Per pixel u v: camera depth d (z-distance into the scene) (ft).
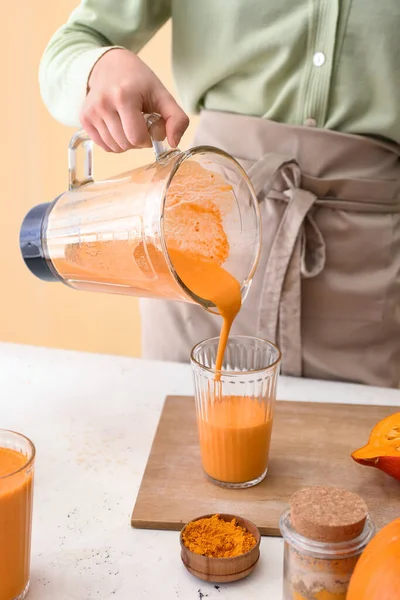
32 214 2.86
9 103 5.97
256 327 3.68
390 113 3.47
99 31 3.60
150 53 5.86
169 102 2.80
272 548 2.28
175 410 3.10
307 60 3.43
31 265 2.91
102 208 2.55
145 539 2.32
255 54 3.45
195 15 3.53
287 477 2.66
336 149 3.51
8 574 1.98
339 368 3.71
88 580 2.13
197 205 2.70
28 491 2.01
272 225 3.52
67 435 2.93
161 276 2.37
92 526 2.37
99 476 2.65
